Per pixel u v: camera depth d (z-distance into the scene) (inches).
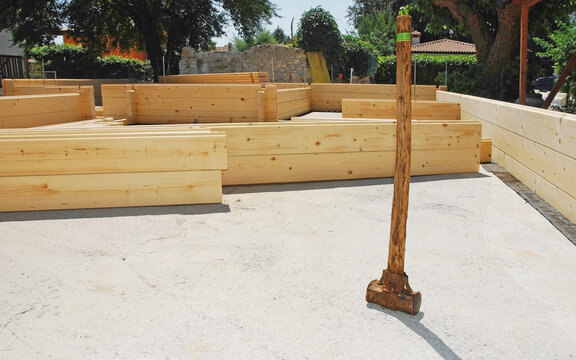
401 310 100.2
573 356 85.4
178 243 139.6
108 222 156.6
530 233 148.8
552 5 565.3
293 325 95.6
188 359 84.4
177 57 1027.3
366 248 136.9
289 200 184.1
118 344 88.8
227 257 129.8
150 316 99.0
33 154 164.6
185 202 175.9
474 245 139.0
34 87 425.1
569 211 159.8
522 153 210.1
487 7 603.5
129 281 115.2
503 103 255.0
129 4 954.1
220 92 353.7
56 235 144.9
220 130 203.5
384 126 215.0
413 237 145.6
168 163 171.5
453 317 98.9
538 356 85.5
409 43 94.2
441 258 129.7
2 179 165.0
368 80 944.3
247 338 91.0
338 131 210.7
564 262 126.8
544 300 106.3
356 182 211.9
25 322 96.3
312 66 897.5
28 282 114.2
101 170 168.6
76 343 89.0
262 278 117.3
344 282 115.2
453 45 1429.6
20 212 166.7
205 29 1035.3
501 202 181.6
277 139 206.7
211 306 103.3
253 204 178.5
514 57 620.1
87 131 194.2
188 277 117.5
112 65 1093.8
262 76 509.0
